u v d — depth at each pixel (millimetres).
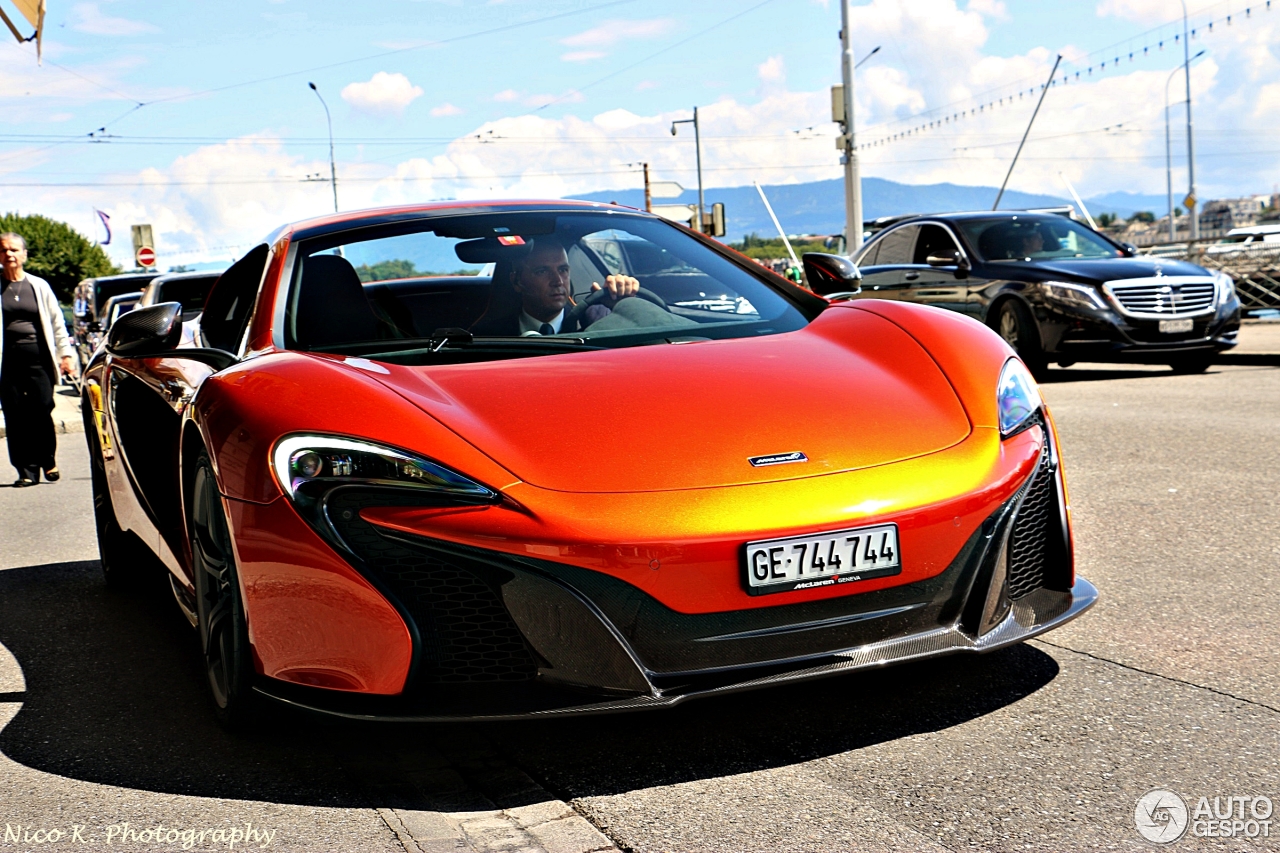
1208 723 2498
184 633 3779
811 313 3486
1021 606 2740
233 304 3893
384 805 2338
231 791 2455
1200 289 9906
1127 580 3645
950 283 11062
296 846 2176
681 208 23734
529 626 2350
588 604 2320
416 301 3379
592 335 3227
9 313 7527
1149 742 2418
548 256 3396
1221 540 4082
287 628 2457
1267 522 4301
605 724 2682
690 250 3787
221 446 2596
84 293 15953
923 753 2432
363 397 2572
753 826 2148
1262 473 5238
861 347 3088
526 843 2129
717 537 2320
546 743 2600
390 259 3453
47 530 5922
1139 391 8875
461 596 2379
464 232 3572
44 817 2379
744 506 2363
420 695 2398
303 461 2432
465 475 2391
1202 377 9734
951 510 2480
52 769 2645
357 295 3309
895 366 2945
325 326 3195
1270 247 14477
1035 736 2482
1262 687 2686
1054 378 10469
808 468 2469
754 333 3279
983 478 2557
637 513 2340
